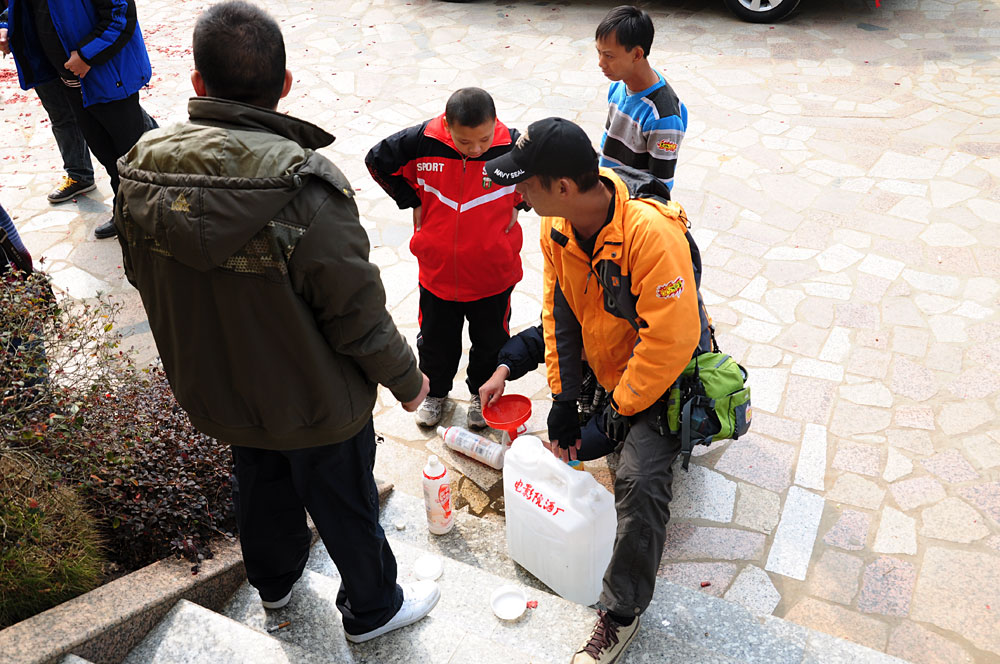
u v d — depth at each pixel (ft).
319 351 6.19
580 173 7.50
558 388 9.36
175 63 27.12
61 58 15.99
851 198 17.99
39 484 8.45
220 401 6.44
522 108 22.54
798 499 11.57
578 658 8.34
